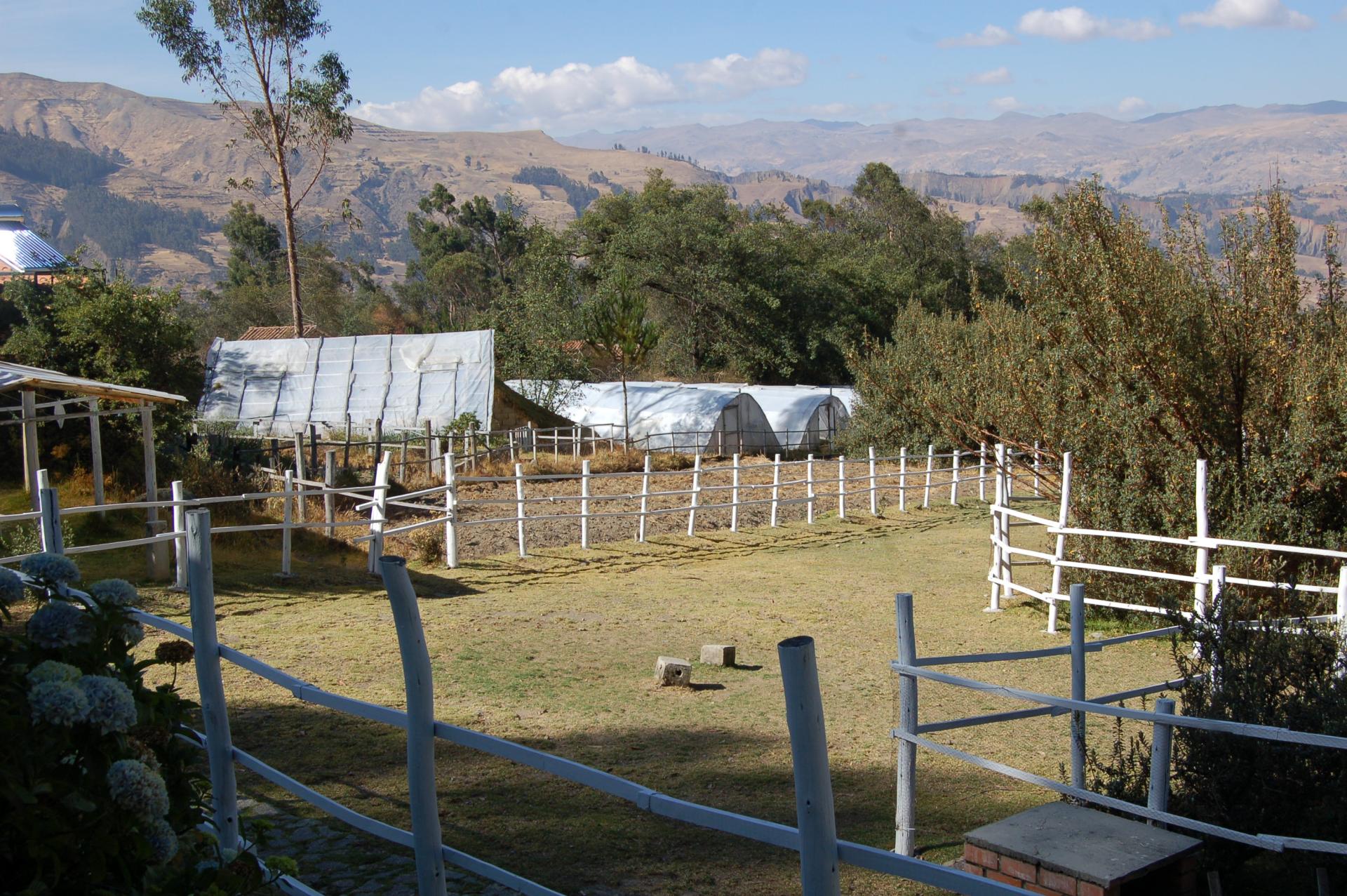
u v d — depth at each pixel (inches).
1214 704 183.0
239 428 1229.7
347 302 3225.9
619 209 2357.3
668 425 1378.0
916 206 2677.2
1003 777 249.1
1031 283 487.5
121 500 571.8
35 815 91.4
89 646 110.7
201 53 1631.4
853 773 251.9
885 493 1018.1
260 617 390.3
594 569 564.4
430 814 129.1
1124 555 432.8
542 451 1235.2
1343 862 166.1
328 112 1707.7
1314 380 395.2
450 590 485.1
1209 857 174.2
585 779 112.0
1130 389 445.4
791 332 2039.9
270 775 150.4
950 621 448.1
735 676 344.5
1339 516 409.1
